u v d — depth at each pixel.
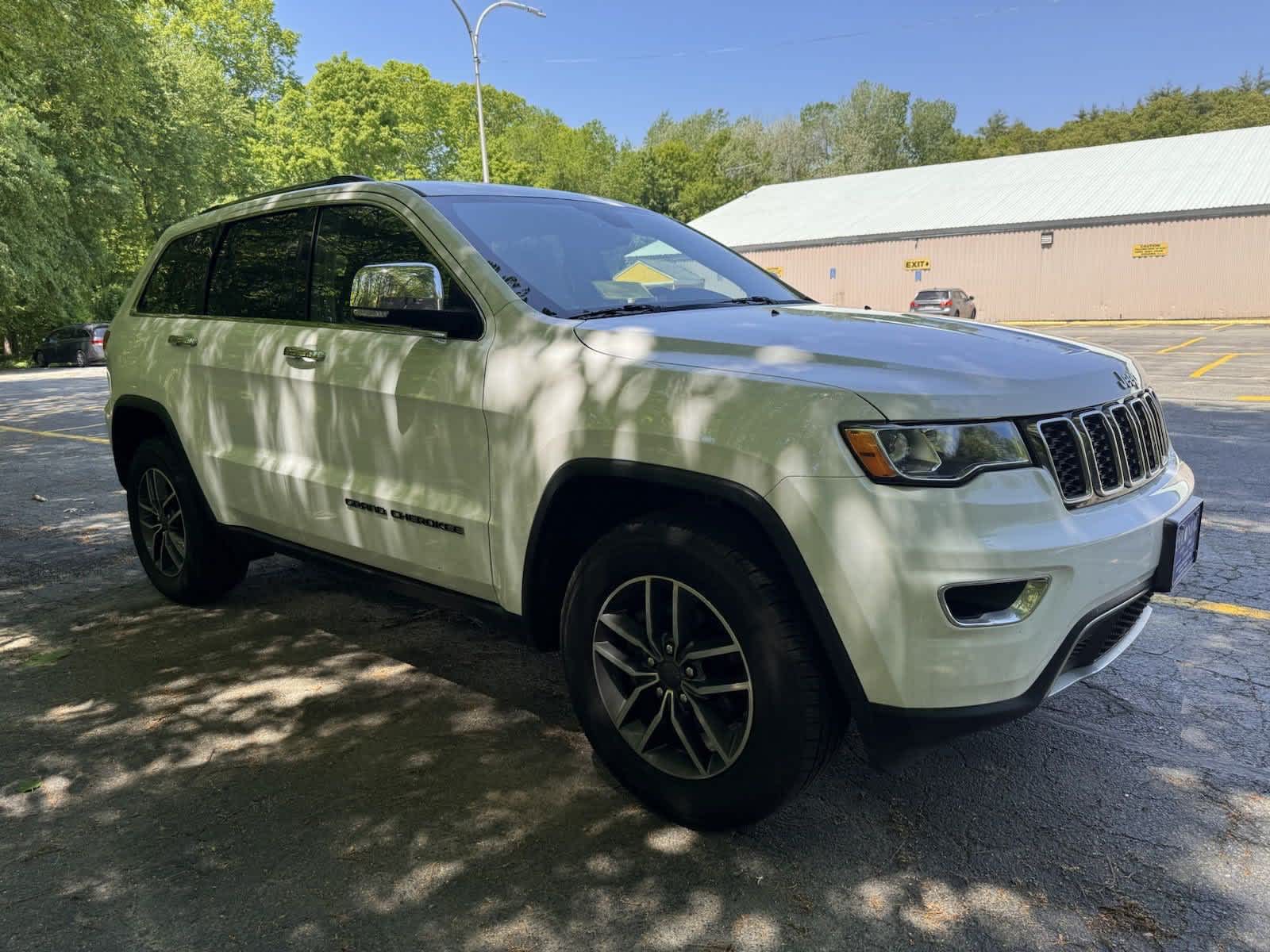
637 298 3.21
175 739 3.14
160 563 4.52
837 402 2.17
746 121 89.00
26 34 14.60
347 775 2.89
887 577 2.07
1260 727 3.10
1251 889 2.27
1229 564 4.79
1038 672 2.18
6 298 25.64
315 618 4.34
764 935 2.13
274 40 51.34
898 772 2.85
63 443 10.44
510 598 2.85
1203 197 31.30
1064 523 2.20
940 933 2.13
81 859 2.47
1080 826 2.55
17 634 4.17
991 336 2.76
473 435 2.87
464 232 3.11
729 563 2.30
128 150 29.19
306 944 2.13
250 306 3.88
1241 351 18.48
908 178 43.28
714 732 2.42
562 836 2.54
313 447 3.48
